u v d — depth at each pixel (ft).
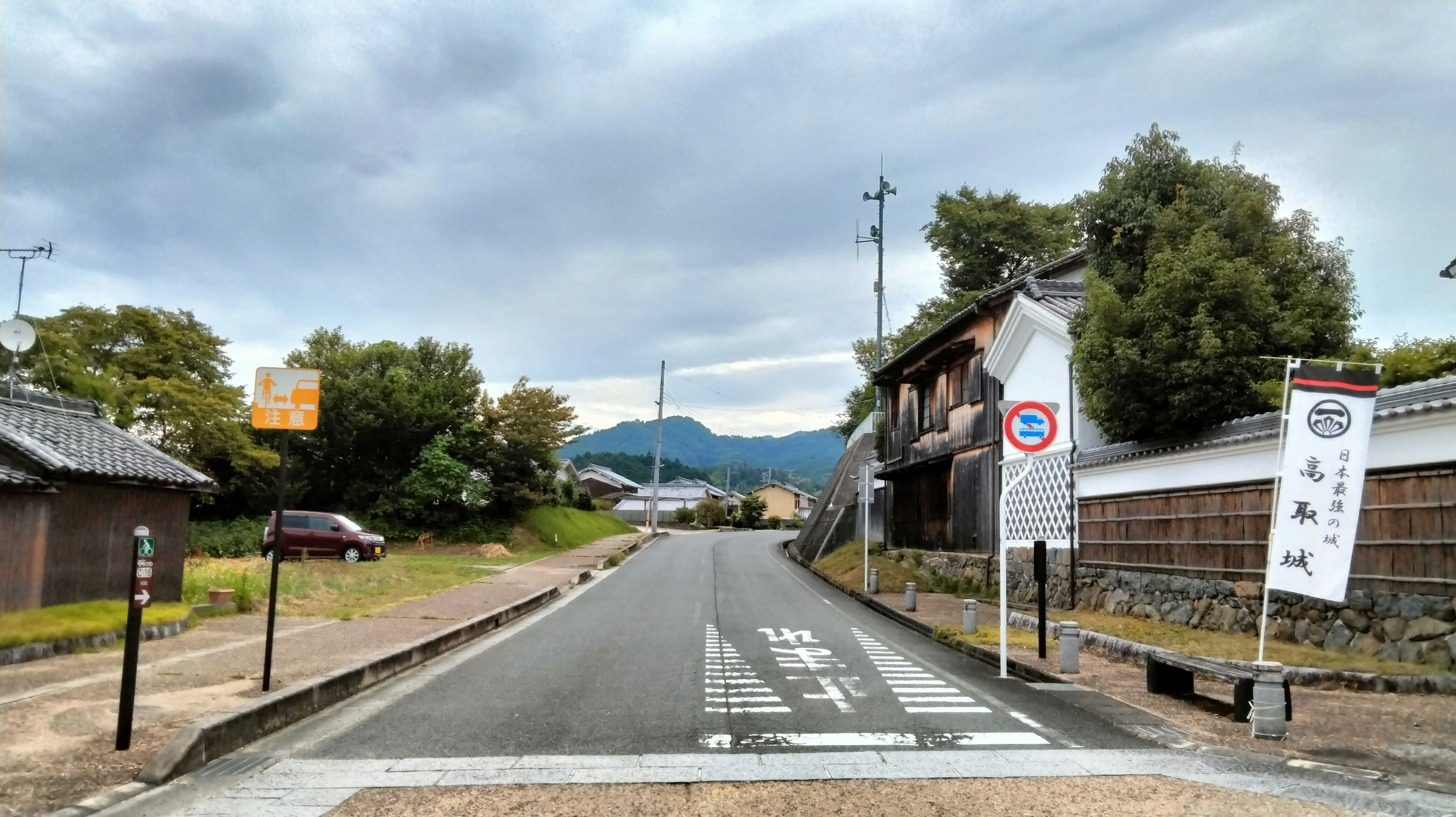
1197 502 39.27
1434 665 26.81
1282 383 35.94
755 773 19.40
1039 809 17.03
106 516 40.50
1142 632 37.22
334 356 134.10
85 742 21.21
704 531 222.69
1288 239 41.60
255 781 19.13
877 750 21.48
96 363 100.94
